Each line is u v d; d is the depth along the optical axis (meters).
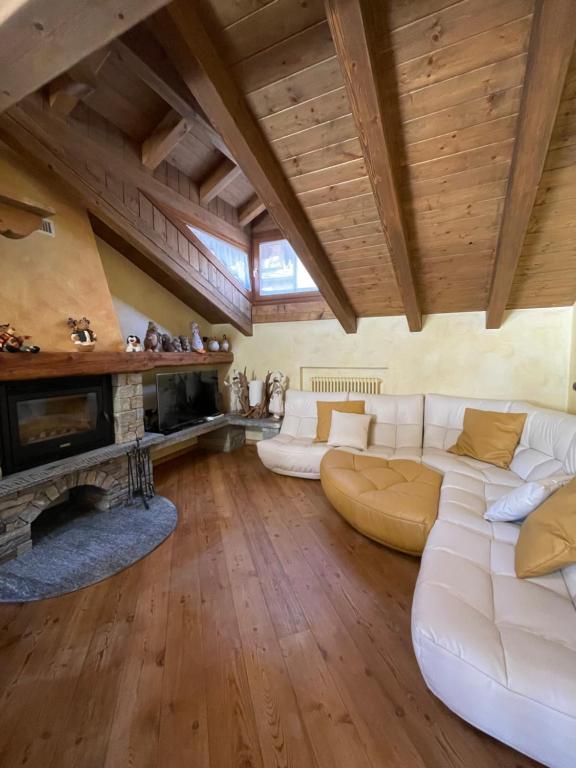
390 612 1.75
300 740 1.19
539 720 0.99
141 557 2.19
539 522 1.47
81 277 2.65
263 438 4.41
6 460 2.15
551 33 1.31
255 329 4.53
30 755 1.14
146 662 1.48
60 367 2.29
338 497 2.47
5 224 2.00
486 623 1.19
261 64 1.72
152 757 1.14
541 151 1.72
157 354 3.20
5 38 1.07
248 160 2.08
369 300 3.58
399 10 1.46
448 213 2.36
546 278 2.80
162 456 4.02
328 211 2.51
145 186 2.93
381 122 1.74
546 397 3.25
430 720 1.25
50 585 1.92
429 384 3.72
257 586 1.94
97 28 1.04
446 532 1.74
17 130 2.11
